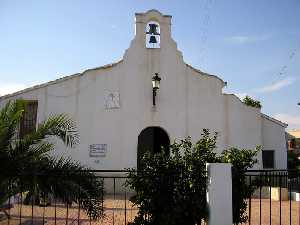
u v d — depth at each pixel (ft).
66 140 23.93
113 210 36.91
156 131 54.85
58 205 39.83
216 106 53.21
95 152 50.42
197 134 52.21
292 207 40.24
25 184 20.88
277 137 55.01
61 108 50.88
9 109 23.08
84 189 21.11
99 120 51.08
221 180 21.26
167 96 52.49
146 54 53.11
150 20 54.39
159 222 21.77
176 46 53.83
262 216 34.37
